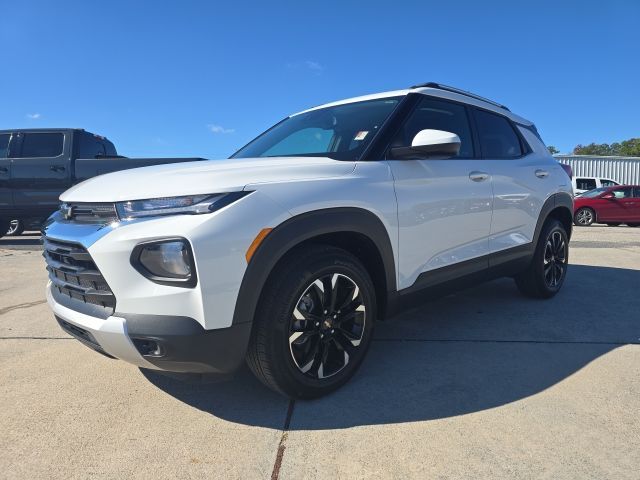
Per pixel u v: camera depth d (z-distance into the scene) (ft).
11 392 9.05
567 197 15.49
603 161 94.02
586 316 13.44
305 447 7.11
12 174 28.96
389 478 6.37
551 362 10.15
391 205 9.37
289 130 12.35
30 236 39.11
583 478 6.31
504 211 12.63
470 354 10.64
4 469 6.68
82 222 7.88
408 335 11.92
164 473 6.55
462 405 8.30
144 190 7.46
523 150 14.37
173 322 6.95
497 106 14.03
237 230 7.22
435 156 9.45
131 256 7.09
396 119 10.37
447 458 6.77
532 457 6.77
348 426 7.68
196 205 7.17
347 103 12.09
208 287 7.00
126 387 9.23
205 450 7.09
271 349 7.79
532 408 8.16
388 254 9.39
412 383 9.19
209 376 8.06
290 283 7.86
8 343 11.75
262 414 8.11
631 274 19.51
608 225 54.80
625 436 7.28
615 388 8.89
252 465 6.71
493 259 12.37
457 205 11.00
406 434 7.41
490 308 14.26
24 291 17.51
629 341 11.41
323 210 8.21
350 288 8.85
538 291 14.93
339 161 9.22
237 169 8.08
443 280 10.87
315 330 8.38
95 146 31.40
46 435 7.55
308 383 8.28
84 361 10.55
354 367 9.02
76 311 7.79
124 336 7.06
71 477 6.50
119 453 7.04
